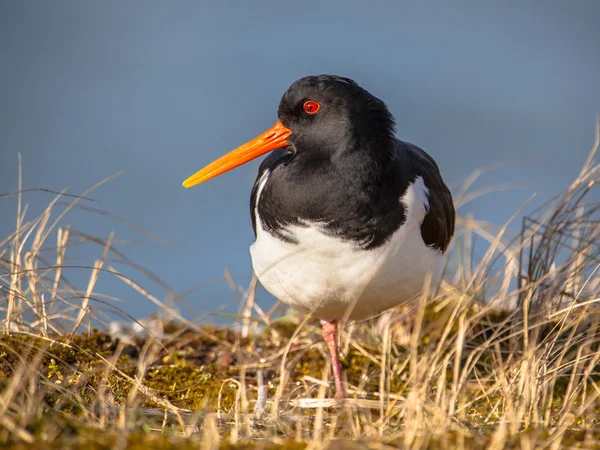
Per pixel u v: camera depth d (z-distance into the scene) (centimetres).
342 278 876
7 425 590
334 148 881
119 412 698
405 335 1080
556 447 616
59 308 1079
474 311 1071
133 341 1037
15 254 958
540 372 820
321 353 1034
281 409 802
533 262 993
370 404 798
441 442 623
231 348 1047
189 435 657
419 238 888
